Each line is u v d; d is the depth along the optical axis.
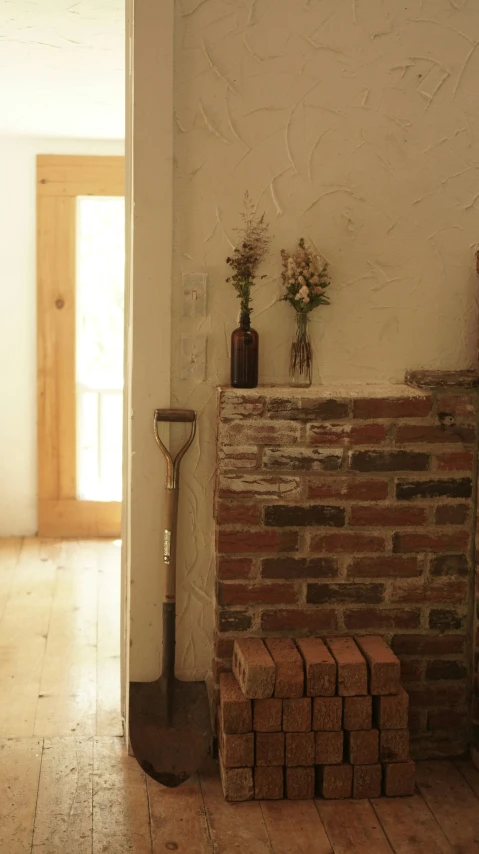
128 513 2.85
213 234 2.64
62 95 4.03
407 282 2.73
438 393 2.66
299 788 2.55
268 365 2.73
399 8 2.61
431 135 2.67
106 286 5.18
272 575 2.68
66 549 5.02
